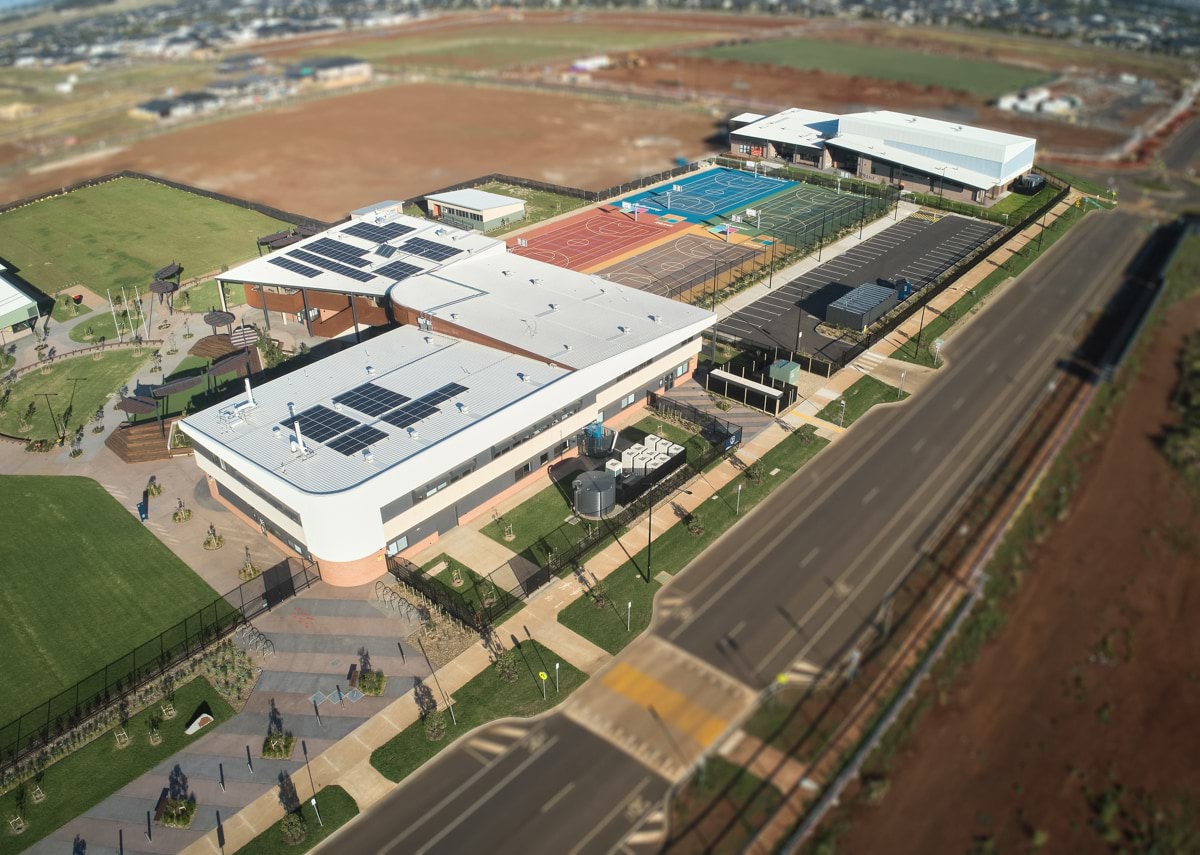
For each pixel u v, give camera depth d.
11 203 137.25
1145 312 94.12
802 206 126.44
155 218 130.50
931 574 57.19
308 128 185.75
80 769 45.44
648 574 57.59
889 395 78.44
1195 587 57.34
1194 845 40.81
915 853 40.22
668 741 45.62
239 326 93.56
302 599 56.34
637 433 72.56
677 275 102.56
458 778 44.16
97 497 66.88
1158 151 161.62
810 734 45.84
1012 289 100.19
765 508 63.91
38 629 54.38
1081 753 45.38
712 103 197.75
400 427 61.44
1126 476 68.62
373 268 90.94
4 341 92.94
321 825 42.03
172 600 56.41
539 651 51.66
